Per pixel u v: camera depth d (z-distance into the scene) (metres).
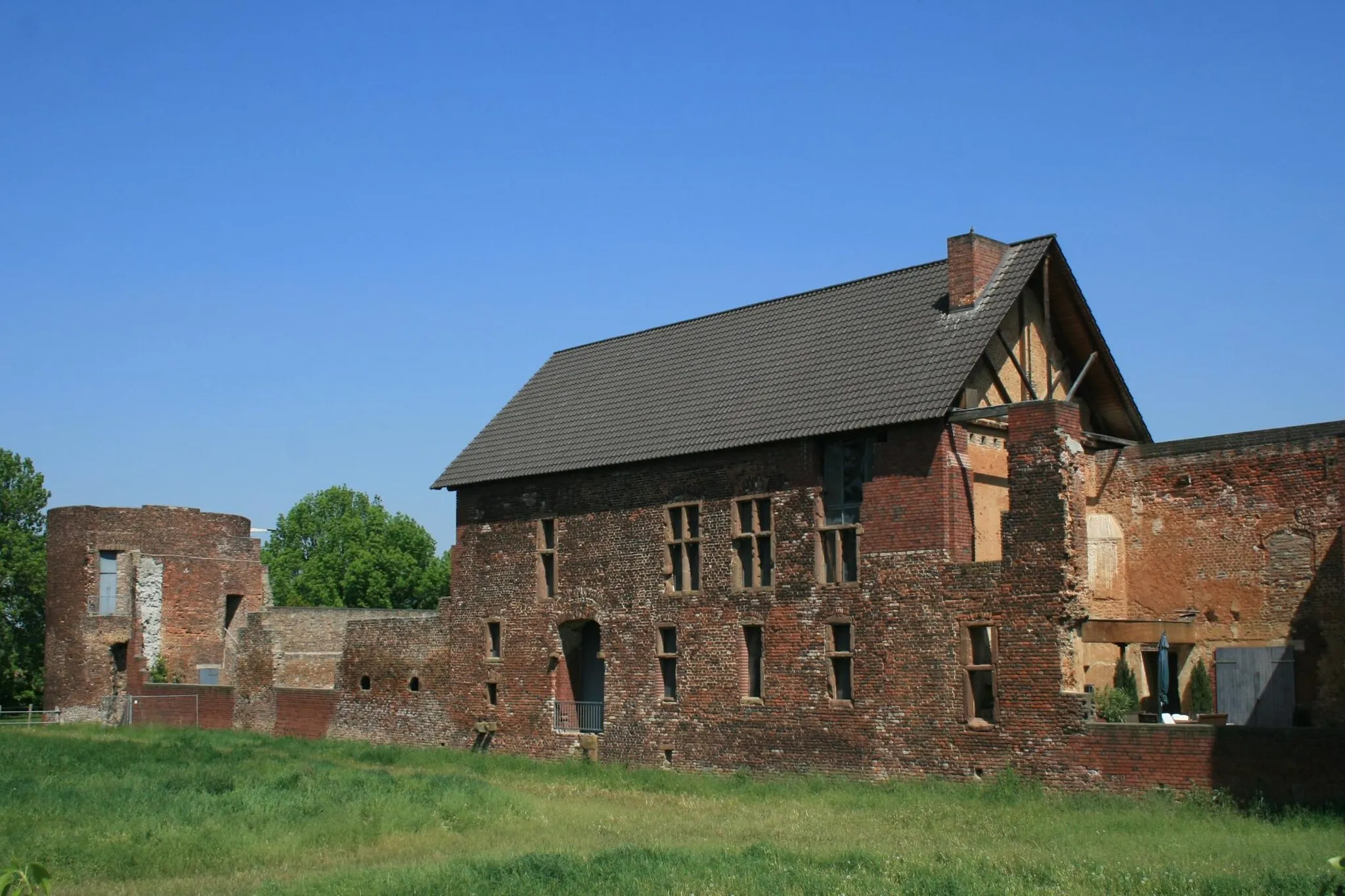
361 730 48.09
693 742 36.88
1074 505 30.00
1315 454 30.45
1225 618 31.62
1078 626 29.91
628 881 18.09
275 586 98.75
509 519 43.62
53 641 62.25
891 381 34.09
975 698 31.28
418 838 23.77
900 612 32.44
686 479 38.09
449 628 45.25
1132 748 28.02
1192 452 32.62
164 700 57.72
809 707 34.12
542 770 38.16
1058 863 19.62
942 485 32.03
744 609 36.00
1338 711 29.45
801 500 34.97
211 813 25.06
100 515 62.12
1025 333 35.00
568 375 46.53
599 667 41.81
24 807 25.20
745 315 42.22
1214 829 23.64
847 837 23.61
